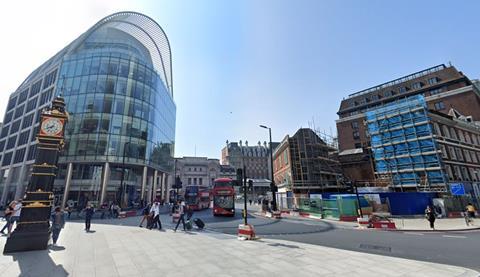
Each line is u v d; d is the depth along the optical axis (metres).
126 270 6.53
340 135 53.62
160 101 46.06
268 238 12.55
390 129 31.23
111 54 38.69
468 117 38.84
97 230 14.68
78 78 37.25
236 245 10.15
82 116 35.12
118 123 36.28
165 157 49.28
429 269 6.83
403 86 50.72
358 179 40.06
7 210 12.80
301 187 36.25
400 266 7.11
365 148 41.56
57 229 10.11
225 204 26.56
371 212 23.25
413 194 25.23
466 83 43.16
